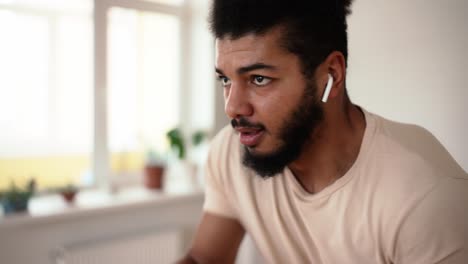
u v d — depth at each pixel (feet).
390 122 2.50
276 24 1.98
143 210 7.07
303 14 2.05
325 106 2.27
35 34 7.41
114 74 7.29
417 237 2.07
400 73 4.34
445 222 1.98
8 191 5.91
